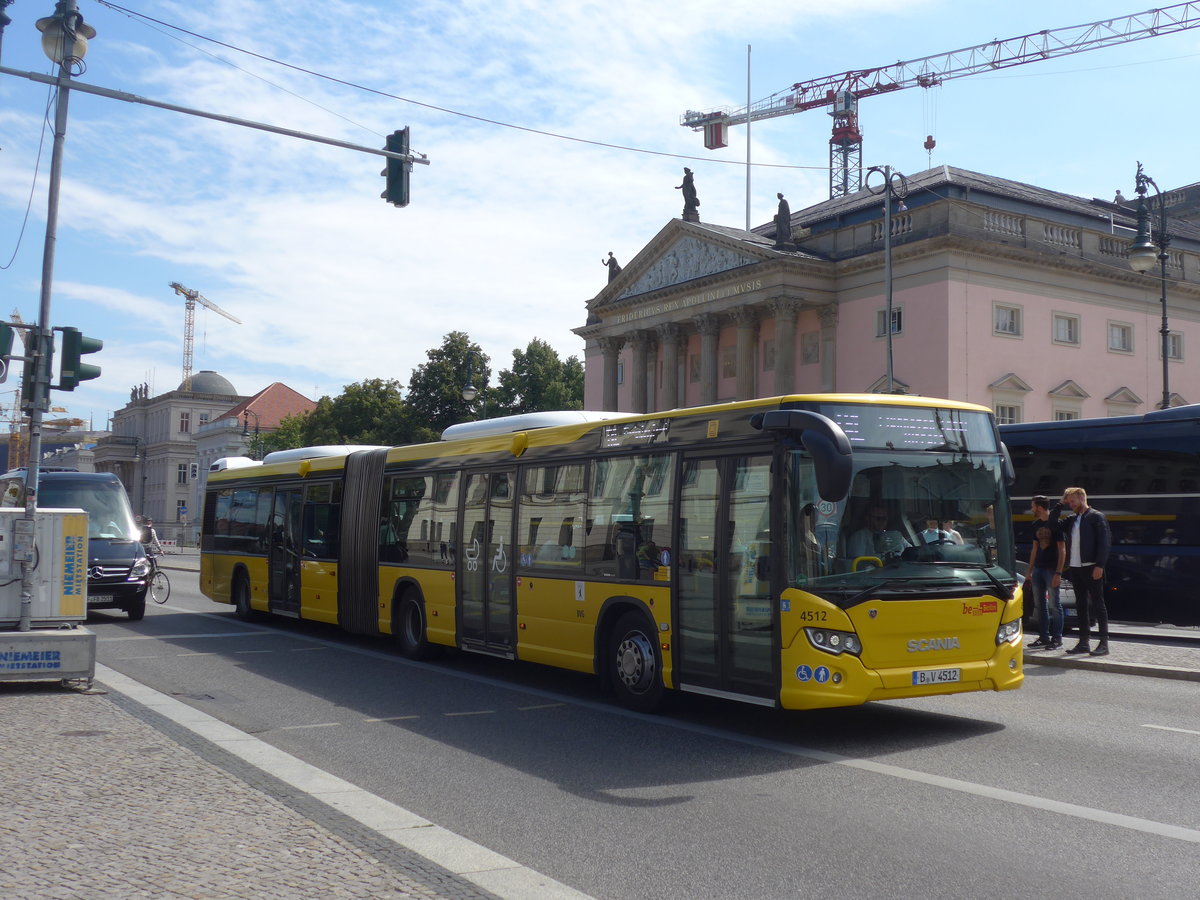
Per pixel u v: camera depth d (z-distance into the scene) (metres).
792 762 9.16
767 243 55.59
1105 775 8.54
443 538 15.35
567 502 12.78
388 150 16.55
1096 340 50.62
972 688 9.90
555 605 12.84
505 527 13.93
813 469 9.65
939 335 47.16
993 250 47.53
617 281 64.00
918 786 8.27
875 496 9.80
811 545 9.54
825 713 11.45
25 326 13.37
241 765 8.55
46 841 6.30
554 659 12.85
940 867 6.31
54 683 12.87
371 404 85.81
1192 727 10.48
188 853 6.09
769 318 55.81
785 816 7.47
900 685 9.52
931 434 10.22
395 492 16.86
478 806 7.79
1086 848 6.65
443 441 16.00
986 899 5.79
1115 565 20.06
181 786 7.73
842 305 52.66
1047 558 16.06
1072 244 50.19
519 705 12.09
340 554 18.28
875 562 9.65
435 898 5.45
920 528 9.95
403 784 8.46
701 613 10.62
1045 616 16.08
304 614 19.62
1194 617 19.11
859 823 7.27
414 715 11.49
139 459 146.88
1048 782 8.34
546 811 7.65
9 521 13.12
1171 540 19.39
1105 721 10.81
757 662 9.90
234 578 23.17
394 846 6.40
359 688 13.34
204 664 15.56
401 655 16.62
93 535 22.91
